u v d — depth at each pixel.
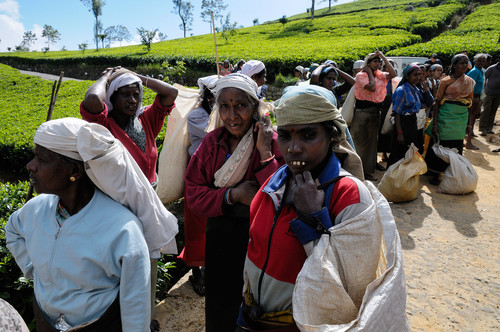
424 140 6.13
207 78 3.31
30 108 11.30
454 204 5.09
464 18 33.72
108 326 1.67
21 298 3.08
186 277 3.64
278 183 1.61
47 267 1.62
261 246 1.58
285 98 1.42
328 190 1.40
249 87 2.12
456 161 5.33
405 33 28.06
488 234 4.24
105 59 30.27
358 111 5.68
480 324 2.88
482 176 6.09
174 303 3.23
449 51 15.41
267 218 1.58
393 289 1.25
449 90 5.46
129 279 1.60
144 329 1.65
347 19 41.19
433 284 3.36
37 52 50.25
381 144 6.82
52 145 1.53
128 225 1.63
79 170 1.61
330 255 1.26
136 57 27.75
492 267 3.60
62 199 1.66
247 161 2.22
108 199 1.71
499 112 10.30
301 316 1.23
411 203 5.16
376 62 5.45
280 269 1.48
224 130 2.37
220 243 2.35
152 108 3.17
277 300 1.53
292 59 18.20
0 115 10.30
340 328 1.15
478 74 7.33
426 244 4.05
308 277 1.25
